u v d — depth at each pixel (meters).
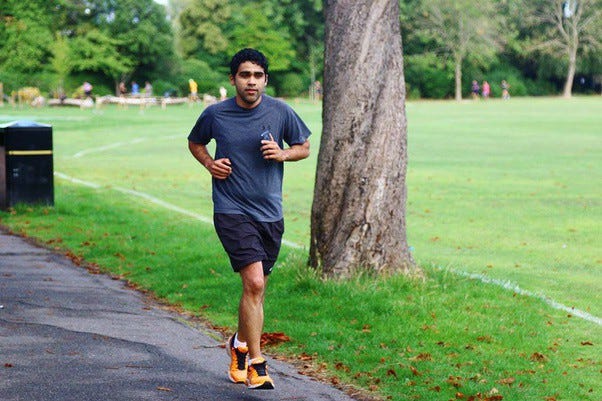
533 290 11.40
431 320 9.07
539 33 116.31
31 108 76.00
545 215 18.12
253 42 108.38
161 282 11.07
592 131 44.56
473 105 83.25
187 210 18.19
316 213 10.41
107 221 15.94
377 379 7.30
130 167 27.03
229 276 11.23
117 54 94.75
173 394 6.41
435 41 112.69
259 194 6.51
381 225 10.25
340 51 10.16
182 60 104.12
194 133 6.63
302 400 6.55
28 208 16.61
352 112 10.16
